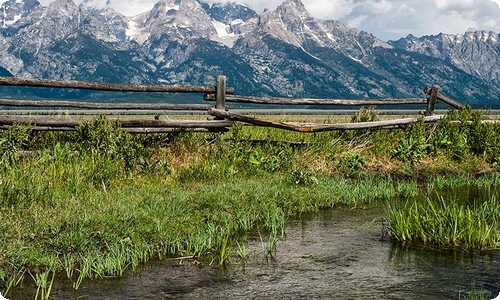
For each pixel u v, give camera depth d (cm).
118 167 1017
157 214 754
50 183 875
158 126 1230
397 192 1078
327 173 1233
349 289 528
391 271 586
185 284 545
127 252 626
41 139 1140
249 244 696
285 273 579
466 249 675
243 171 1155
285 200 924
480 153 1520
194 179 1060
